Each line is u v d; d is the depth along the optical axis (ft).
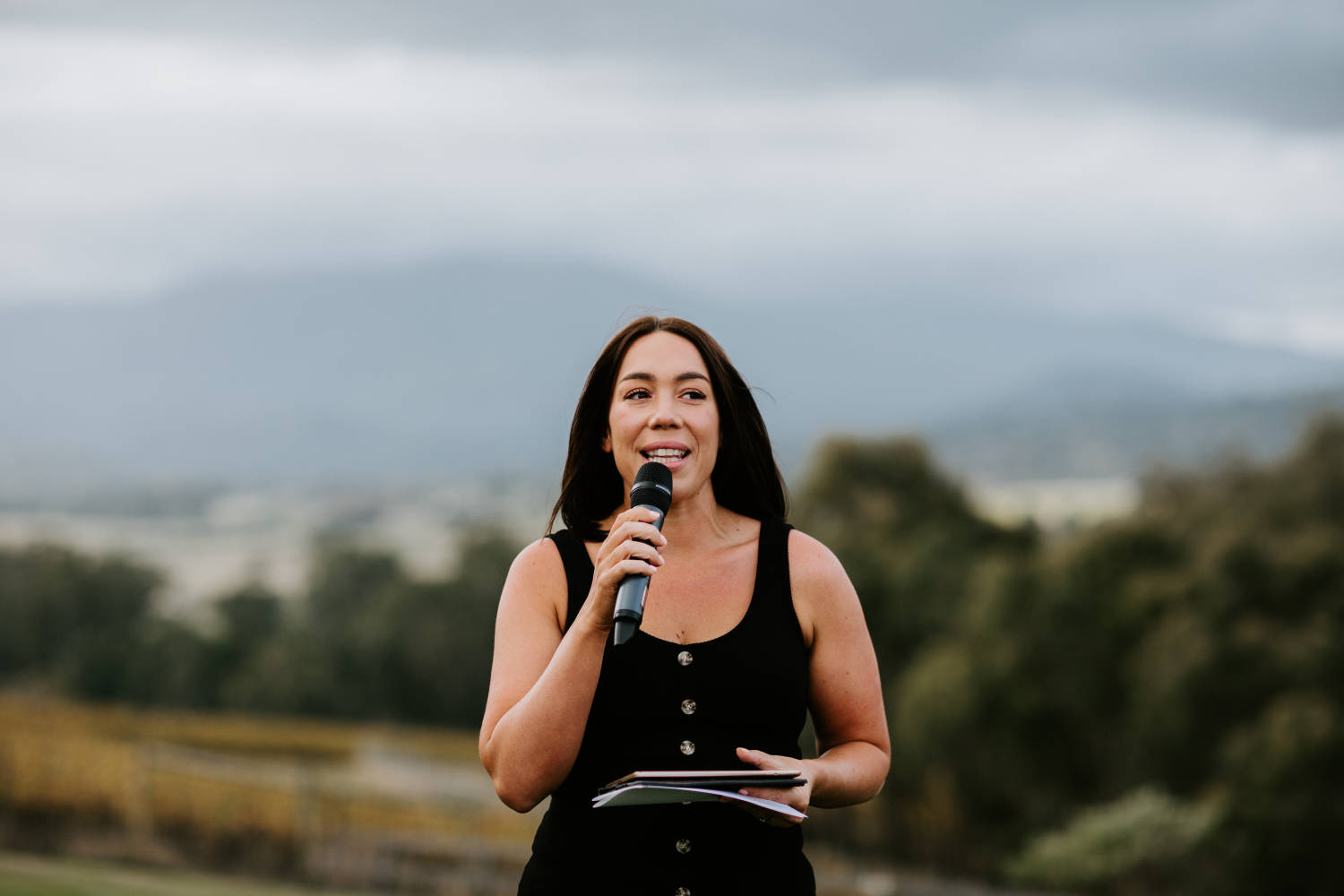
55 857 85.30
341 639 405.39
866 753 14.93
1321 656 164.55
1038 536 233.96
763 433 15.74
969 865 168.04
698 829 13.96
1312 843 151.43
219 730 243.60
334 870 95.35
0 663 468.34
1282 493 208.74
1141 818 147.33
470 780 193.36
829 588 14.98
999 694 180.75
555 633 15.03
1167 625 176.24
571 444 15.65
